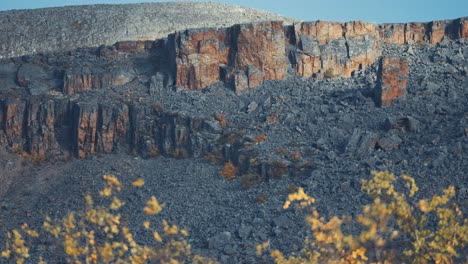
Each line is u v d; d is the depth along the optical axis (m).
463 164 64.94
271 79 85.62
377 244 34.12
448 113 75.69
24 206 73.19
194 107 82.81
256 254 57.44
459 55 87.06
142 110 83.06
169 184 72.06
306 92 83.38
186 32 86.75
